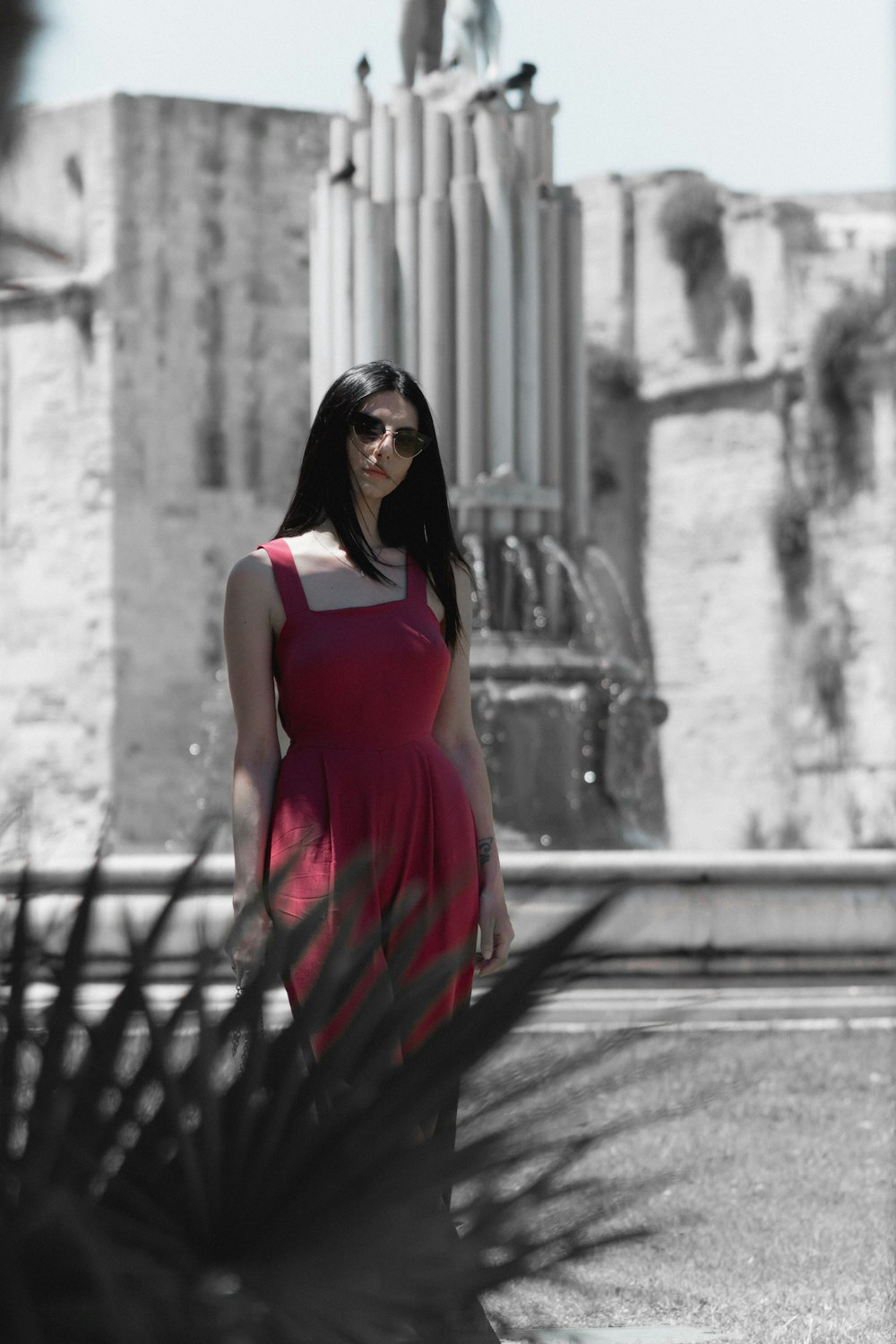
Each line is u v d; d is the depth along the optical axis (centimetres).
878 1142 681
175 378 2953
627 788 1336
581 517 1359
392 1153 158
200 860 164
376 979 167
